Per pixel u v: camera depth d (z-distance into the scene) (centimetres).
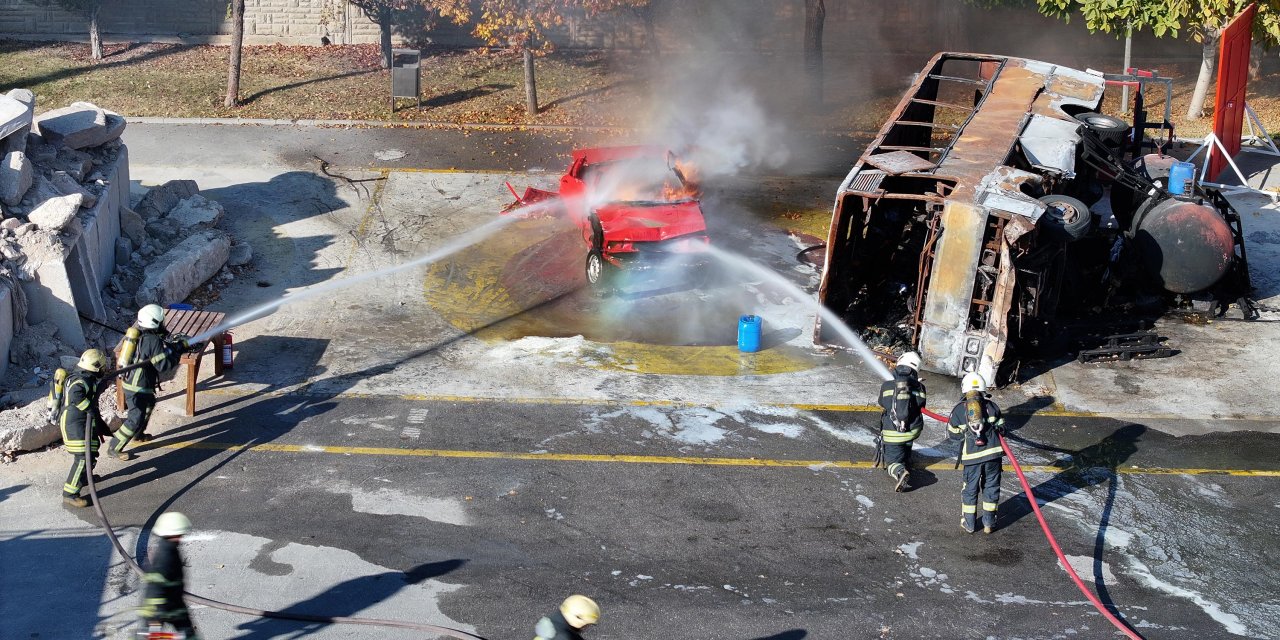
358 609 855
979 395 973
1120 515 1029
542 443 1134
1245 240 1770
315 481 1045
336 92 2567
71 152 1523
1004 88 1700
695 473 1084
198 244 1547
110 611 844
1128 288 1516
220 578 888
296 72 2723
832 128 2475
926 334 1280
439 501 1018
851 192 1292
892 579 919
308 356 1331
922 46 3225
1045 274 1295
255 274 1587
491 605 866
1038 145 1466
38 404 1116
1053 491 1069
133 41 2931
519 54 2966
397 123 2355
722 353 1369
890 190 1434
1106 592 909
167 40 2966
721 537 974
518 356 1345
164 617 728
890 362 1340
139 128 2250
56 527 955
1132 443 1165
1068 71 1808
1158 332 1445
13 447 1063
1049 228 1288
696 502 1030
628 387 1270
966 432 976
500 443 1131
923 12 3206
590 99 2603
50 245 1262
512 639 825
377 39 3031
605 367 1320
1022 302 1275
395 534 961
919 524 1005
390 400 1221
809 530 990
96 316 1322
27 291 1248
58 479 1035
